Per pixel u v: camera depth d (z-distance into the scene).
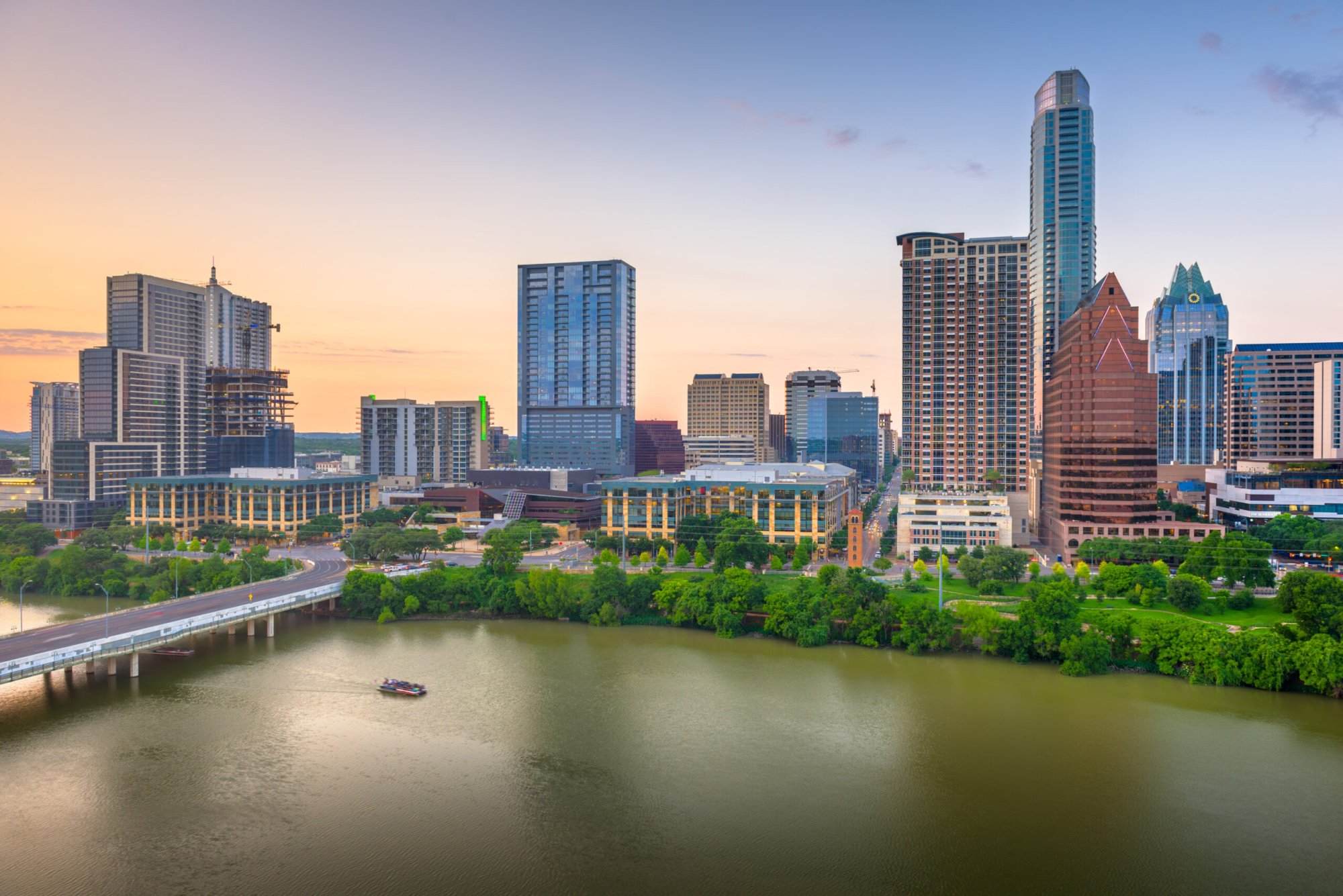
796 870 118.31
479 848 123.44
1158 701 176.88
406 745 157.88
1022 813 132.50
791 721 168.12
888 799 136.88
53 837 125.69
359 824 129.62
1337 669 172.38
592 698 181.75
